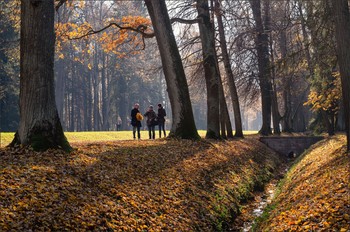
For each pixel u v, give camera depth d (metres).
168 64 17.20
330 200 7.83
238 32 27.73
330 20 17.08
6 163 8.15
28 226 5.71
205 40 20.22
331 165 12.01
